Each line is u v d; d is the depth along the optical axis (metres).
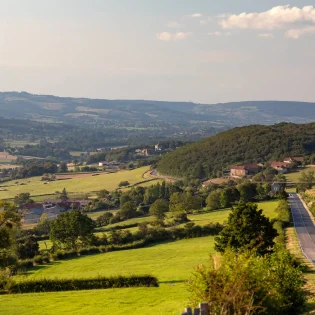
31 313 58.31
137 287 74.00
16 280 76.50
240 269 34.97
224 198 178.12
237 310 34.12
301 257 83.25
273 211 152.00
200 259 99.62
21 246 114.88
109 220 170.50
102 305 61.66
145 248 120.44
